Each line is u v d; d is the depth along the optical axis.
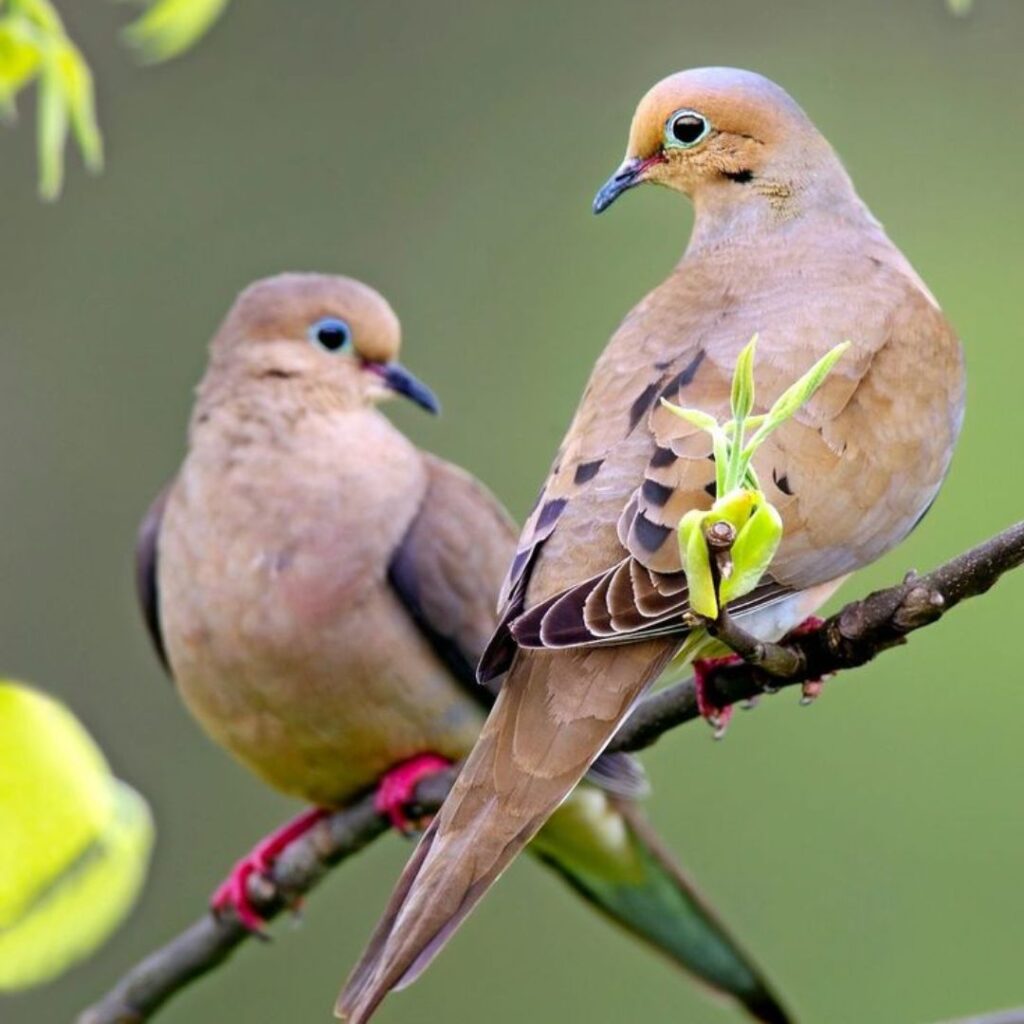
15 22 6.04
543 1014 13.39
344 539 9.66
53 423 14.41
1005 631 13.12
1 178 14.56
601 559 6.52
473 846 6.05
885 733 13.02
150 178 14.85
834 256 7.80
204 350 14.67
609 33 15.62
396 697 9.63
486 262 15.12
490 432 14.76
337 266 14.98
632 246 15.20
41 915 5.15
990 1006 12.37
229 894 9.54
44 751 5.14
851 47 15.79
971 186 15.56
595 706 6.31
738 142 8.12
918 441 7.25
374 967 5.86
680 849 12.91
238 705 9.79
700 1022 13.30
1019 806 12.80
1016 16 15.79
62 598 14.03
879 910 12.62
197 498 9.87
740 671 7.28
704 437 6.62
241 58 15.16
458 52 15.49
